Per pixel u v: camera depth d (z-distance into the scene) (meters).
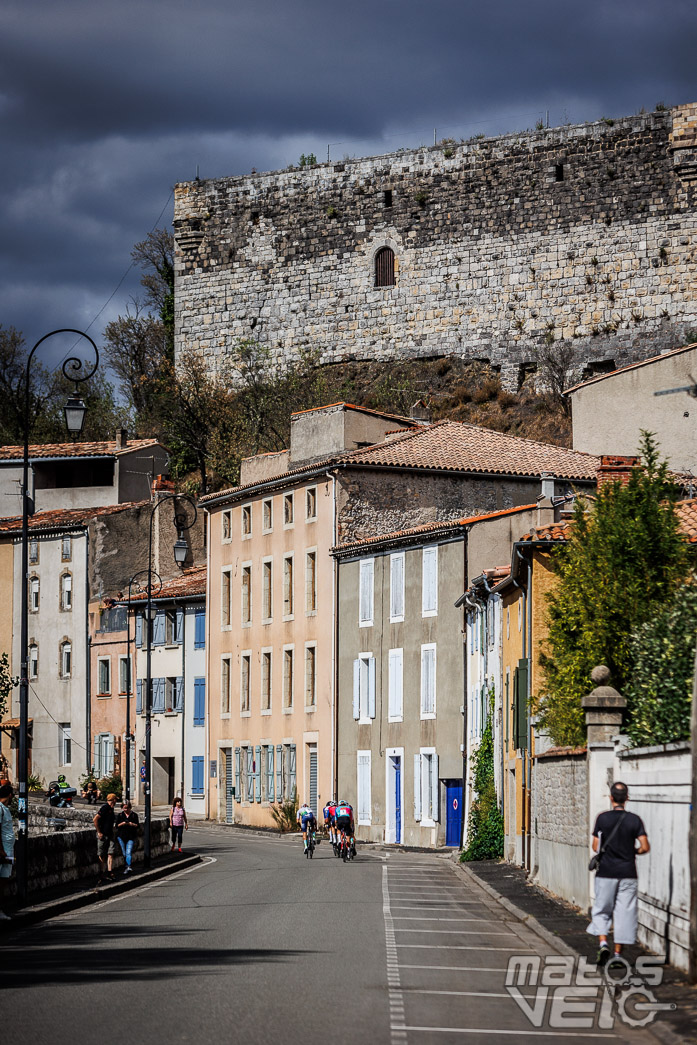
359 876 37.72
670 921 18.78
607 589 30.56
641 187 83.69
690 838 16.91
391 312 90.25
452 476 64.06
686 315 82.06
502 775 44.22
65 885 31.73
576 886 26.97
